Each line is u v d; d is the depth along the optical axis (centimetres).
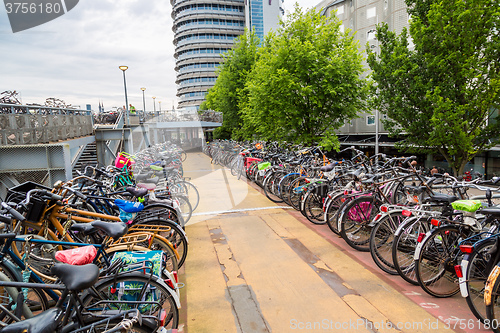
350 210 418
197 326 262
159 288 214
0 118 680
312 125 1028
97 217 301
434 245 305
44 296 238
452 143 941
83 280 147
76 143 1068
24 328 125
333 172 527
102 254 223
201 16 9575
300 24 1028
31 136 793
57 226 271
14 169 645
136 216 337
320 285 325
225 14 9750
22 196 268
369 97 1113
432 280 308
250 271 360
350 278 338
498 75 866
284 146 987
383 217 354
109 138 1373
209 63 9769
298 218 562
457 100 956
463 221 303
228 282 336
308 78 978
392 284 324
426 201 355
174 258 303
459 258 299
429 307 282
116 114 1917
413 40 1005
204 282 337
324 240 452
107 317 171
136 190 336
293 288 321
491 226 300
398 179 413
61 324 156
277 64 1000
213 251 419
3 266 215
